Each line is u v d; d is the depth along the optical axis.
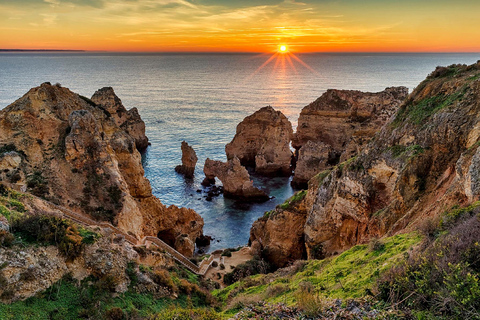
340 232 34.12
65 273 17.17
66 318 15.30
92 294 17.17
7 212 18.50
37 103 35.94
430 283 11.39
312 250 35.78
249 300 19.97
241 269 34.69
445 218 16.58
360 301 12.97
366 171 30.91
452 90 28.95
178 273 27.78
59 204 30.36
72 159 33.53
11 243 15.96
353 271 17.95
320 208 35.84
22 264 15.48
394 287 12.48
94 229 21.95
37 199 25.02
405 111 32.28
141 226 35.47
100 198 32.81
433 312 10.59
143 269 21.77
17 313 14.25
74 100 40.56
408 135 29.23
